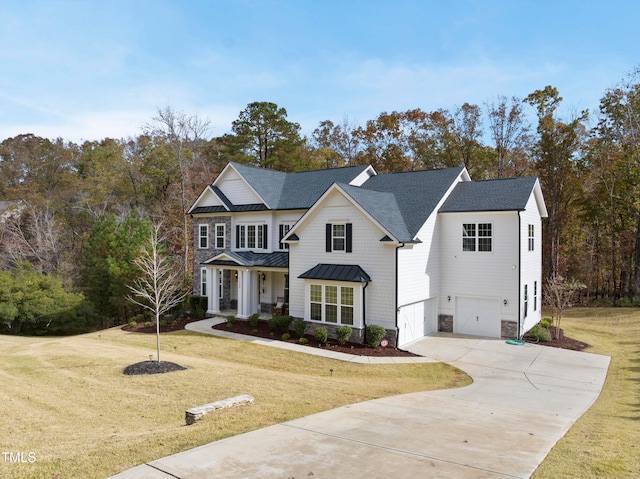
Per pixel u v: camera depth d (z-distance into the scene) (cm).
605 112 4044
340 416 1042
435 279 2488
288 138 5119
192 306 3017
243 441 851
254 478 686
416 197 2567
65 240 4653
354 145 5447
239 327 2511
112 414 1130
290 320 2378
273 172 3206
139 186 5012
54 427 1033
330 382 1493
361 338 2142
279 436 882
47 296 3228
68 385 1401
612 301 3938
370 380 1627
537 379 1675
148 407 1181
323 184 2900
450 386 1587
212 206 3080
